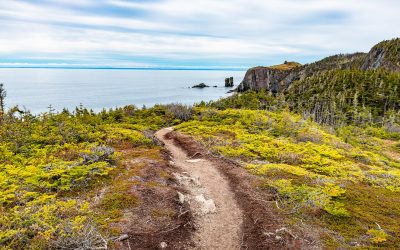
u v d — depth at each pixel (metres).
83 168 17.06
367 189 18.22
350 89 115.12
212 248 11.66
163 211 13.48
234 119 43.38
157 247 11.06
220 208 15.05
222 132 35.22
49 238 10.10
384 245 11.81
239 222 13.62
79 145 24.08
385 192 18.09
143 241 11.20
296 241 11.87
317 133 36.53
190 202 15.30
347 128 63.53
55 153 21.55
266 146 26.94
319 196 15.37
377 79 121.69
